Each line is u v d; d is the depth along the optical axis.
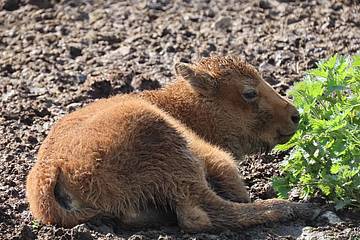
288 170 12.81
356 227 11.74
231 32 19.17
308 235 11.61
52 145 11.74
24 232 11.58
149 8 20.58
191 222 11.50
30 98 16.73
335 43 18.11
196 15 20.08
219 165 12.37
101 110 12.11
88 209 11.42
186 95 13.46
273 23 19.38
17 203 12.87
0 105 16.41
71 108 16.30
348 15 19.34
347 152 11.88
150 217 11.74
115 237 11.31
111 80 17.02
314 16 19.47
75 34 19.58
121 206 11.46
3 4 21.06
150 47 18.70
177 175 11.50
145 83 16.92
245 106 13.44
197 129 13.41
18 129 15.57
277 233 11.72
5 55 18.75
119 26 19.86
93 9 20.73
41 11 20.70
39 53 18.69
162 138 11.52
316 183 12.29
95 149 11.35
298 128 12.80
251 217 11.77
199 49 18.34
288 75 16.94
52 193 11.40
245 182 13.48
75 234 11.28
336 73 12.72
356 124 12.20
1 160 14.47
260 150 13.74
